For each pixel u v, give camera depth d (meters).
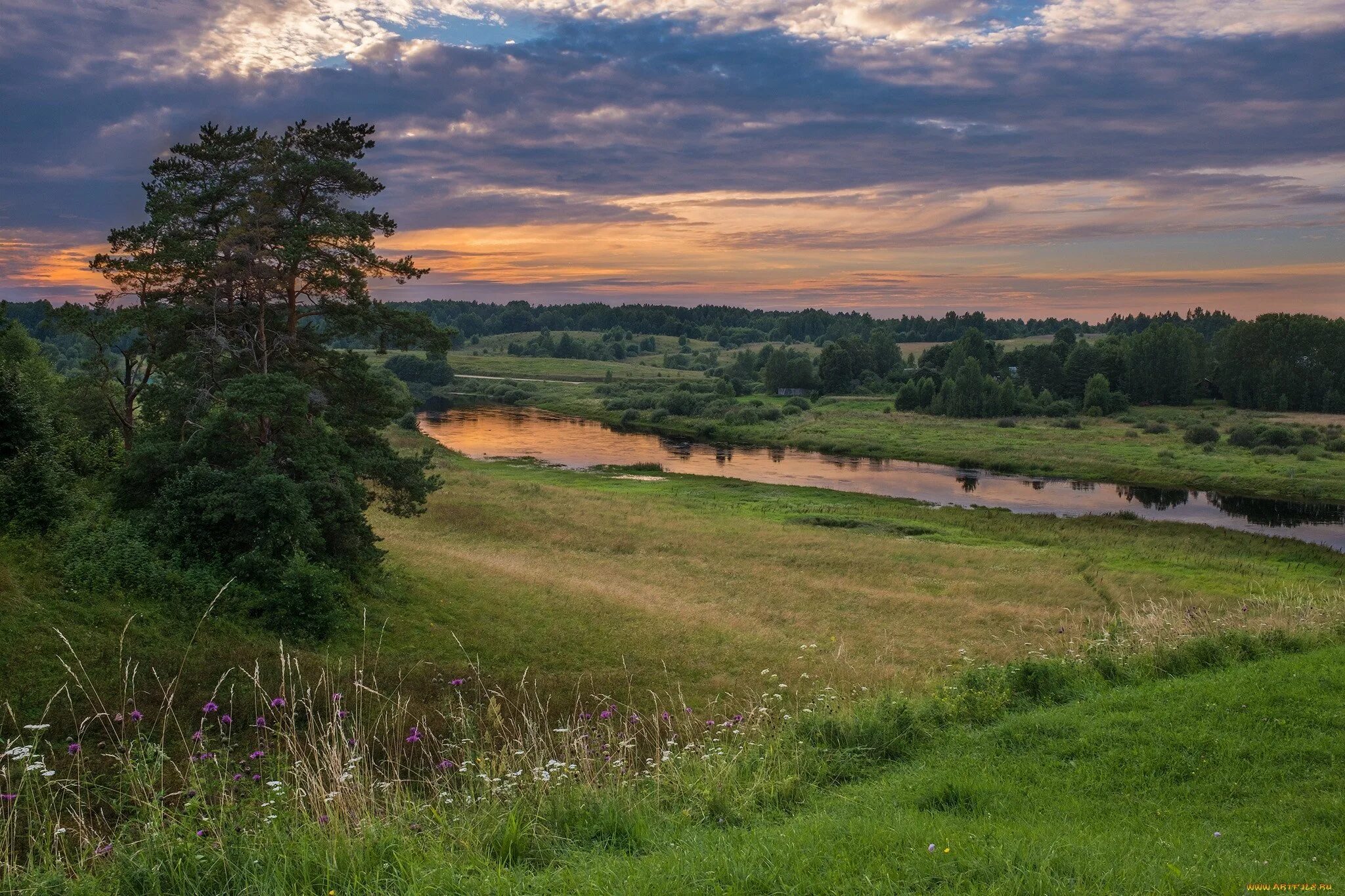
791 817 7.59
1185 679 11.65
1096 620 30.53
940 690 12.38
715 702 17.41
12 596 17.33
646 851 6.55
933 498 74.06
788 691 20.05
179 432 26.52
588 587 33.03
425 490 28.98
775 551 45.09
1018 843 6.13
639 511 55.97
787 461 96.38
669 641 26.11
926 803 7.76
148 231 25.62
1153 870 5.70
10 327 43.66
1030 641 26.91
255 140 28.11
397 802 7.00
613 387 171.38
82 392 33.09
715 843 6.36
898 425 124.56
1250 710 9.82
